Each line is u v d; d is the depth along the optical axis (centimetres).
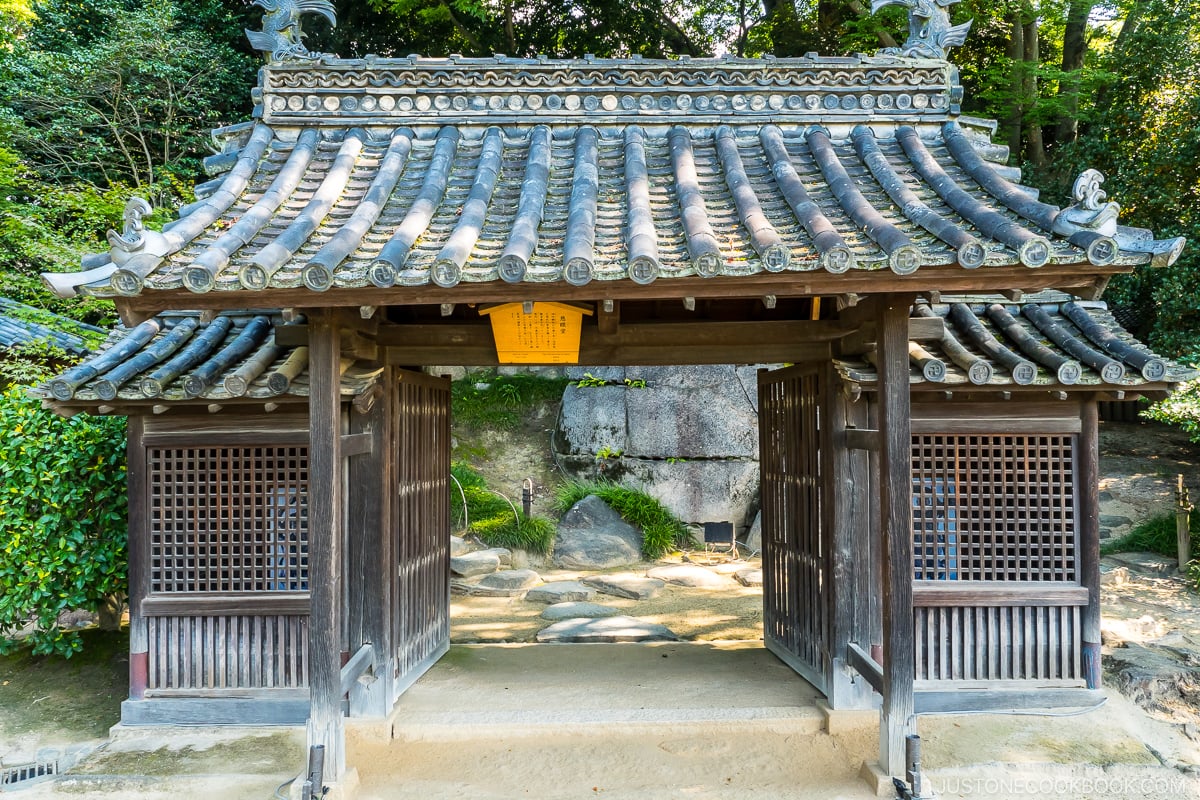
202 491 500
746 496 1119
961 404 505
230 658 494
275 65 485
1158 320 1078
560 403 1282
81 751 471
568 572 993
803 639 560
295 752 455
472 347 490
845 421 496
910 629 398
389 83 486
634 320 545
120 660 604
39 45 1448
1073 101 1285
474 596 893
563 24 1538
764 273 327
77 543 550
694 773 439
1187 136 1020
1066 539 510
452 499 1085
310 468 392
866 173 439
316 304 339
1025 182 1296
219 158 484
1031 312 521
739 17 1585
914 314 488
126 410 469
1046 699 505
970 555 511
